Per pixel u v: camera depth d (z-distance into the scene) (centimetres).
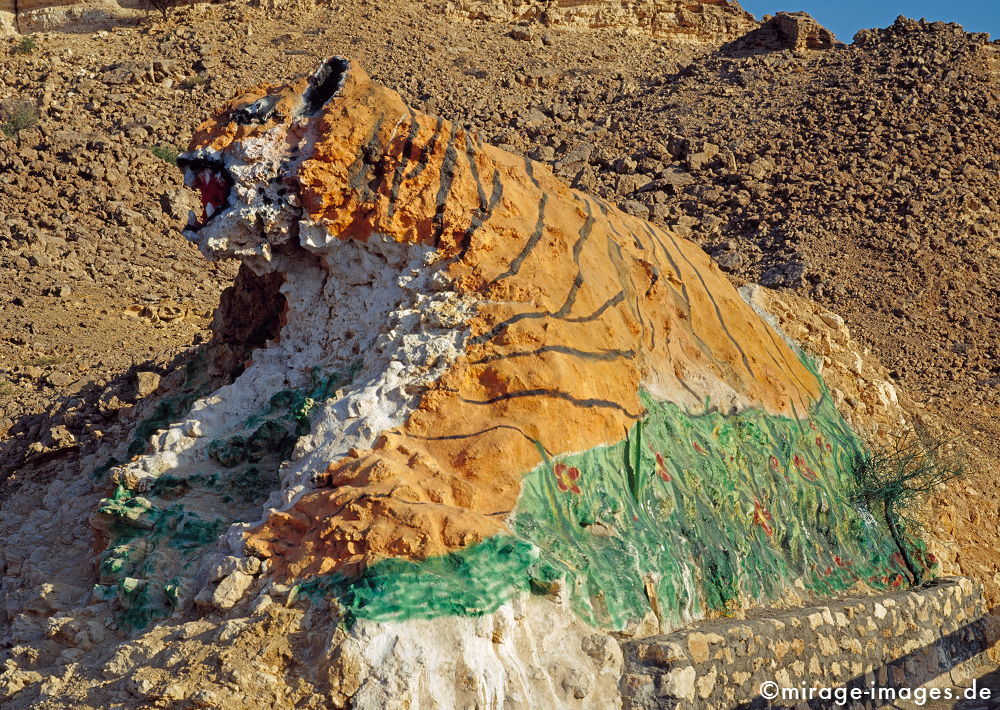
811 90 3409
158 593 721
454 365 800
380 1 4625
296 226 891
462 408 784
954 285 2439
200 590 705
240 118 891
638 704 705
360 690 620
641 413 886
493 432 772
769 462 1020
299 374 902
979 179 2856
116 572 750
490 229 876
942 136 3044
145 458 854
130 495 838
